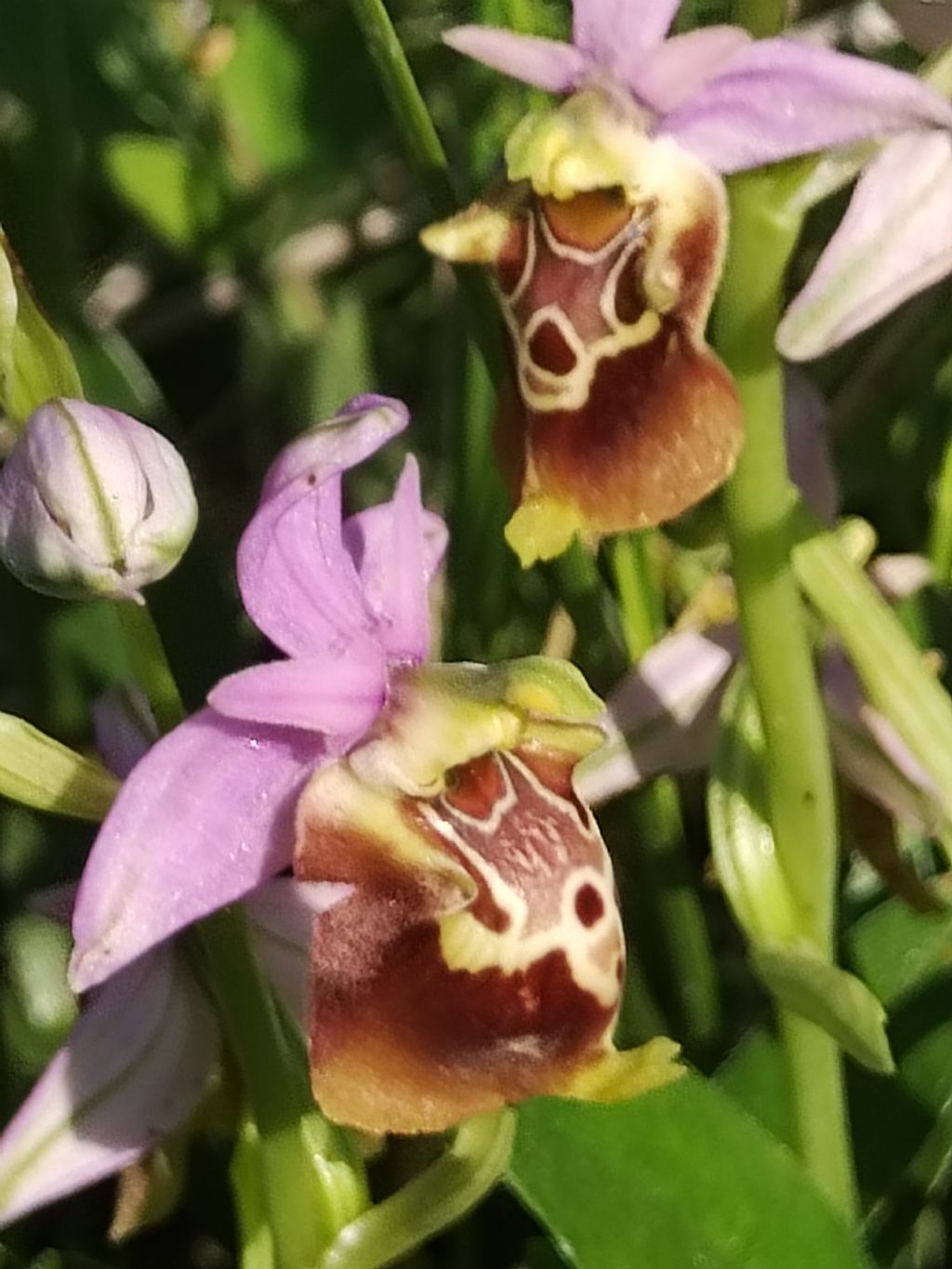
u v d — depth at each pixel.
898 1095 0.07
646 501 0.06
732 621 0.07
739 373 0.06
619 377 0.06
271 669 0.05
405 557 0.05
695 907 0.07
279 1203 0.06
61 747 0.05
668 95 0.05
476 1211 0.07
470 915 0.05
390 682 0.05
